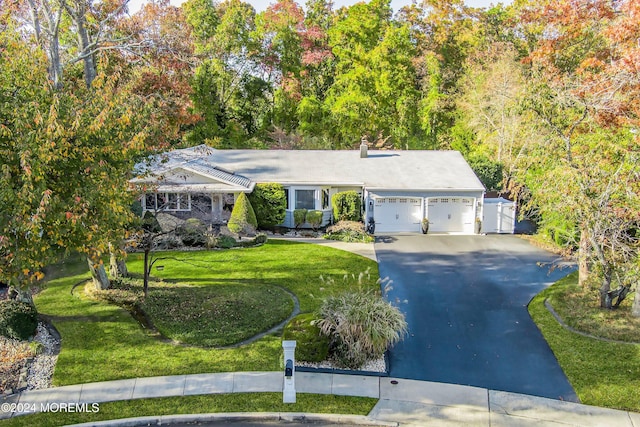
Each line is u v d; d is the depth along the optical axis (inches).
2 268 426.9
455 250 905.5
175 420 409.7
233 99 1598.2
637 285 594.9
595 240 589.3
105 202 455.2
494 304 657.0
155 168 926.4
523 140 1221.1
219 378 469.1
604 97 625.3
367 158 1157.7
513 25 1601.9
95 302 625.3
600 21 885.2
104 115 435.5
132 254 839.7
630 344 541.0
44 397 433.4
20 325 511.5
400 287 711.7
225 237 919.0
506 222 1045.8
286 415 418.3
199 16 1541.6
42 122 409.7
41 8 657.6
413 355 524.1
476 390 462.3
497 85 1366.9
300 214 1040.2
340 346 500.7
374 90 1493.6
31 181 395.9
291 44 1592.0
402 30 1514.5
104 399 433.1
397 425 411.2
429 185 1028.5
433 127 1567.4
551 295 676.7
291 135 1457.9
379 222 1047.6
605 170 614.2
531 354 529.0
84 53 661.9
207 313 593.3
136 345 523.8
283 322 586.9
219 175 995.9
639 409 435.2
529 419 421.1
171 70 960.9
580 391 462.0
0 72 448.8
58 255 470.0
